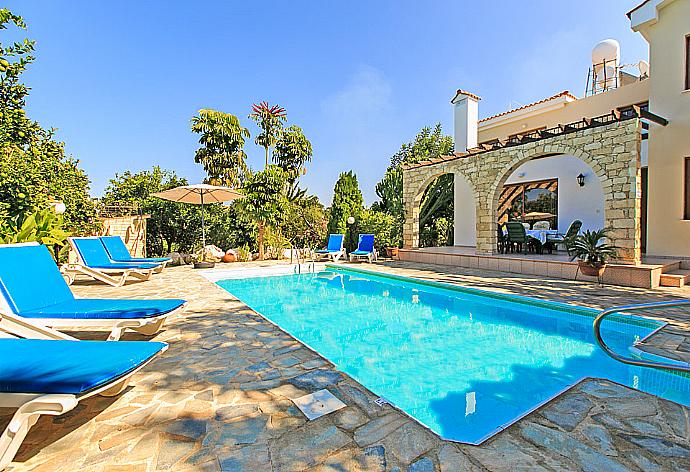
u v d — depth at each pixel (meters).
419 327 5.78
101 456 2.08
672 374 3.42
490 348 4.71
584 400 2.77
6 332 3.48
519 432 2.31
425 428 2.37
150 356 2.55
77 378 2.05
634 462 1.99
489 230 11.72
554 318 6.09
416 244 14.64
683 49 9.36
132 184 18.34
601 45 14.20
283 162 20.64
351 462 2.01
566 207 12.94
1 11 5.72
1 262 3.82
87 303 4.35
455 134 15.80
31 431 2.35
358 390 2.95
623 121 8.39
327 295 8.65
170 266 13.46
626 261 8.35
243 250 15.59
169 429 2.37
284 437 2.27
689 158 9.31
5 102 6.62
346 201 18.55
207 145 18.27
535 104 13.80
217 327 4.87
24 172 7.76
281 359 3.68
